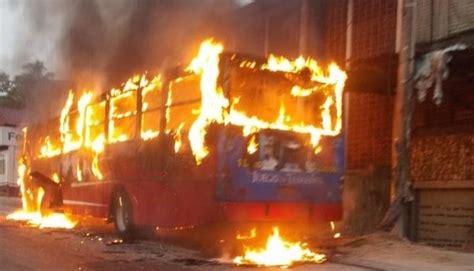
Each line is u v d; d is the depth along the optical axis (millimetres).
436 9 12219
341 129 10273
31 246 10523
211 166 9156
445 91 11797
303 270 8352
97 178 12750
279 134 9625
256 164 9352
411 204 12367
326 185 10031
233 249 10055
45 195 15734
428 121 12391
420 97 10625
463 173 11461
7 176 41062
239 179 9188
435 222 12086
